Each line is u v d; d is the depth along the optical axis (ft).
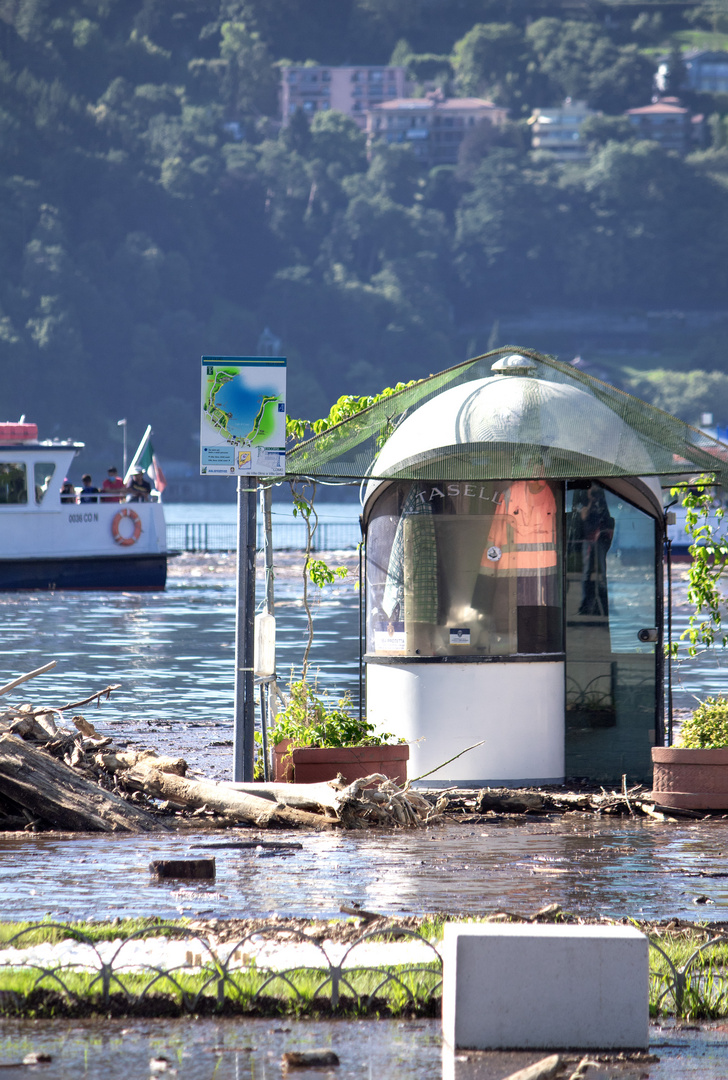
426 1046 67.41
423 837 126.31
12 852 116.26
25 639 374.84
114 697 253.24
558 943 67.51
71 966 76.23
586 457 150.30
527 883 103.76
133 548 562.66
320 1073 62.95
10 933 84.07
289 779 142.72
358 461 154.71
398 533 156.56
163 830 129.29
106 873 106.83
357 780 132.77
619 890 101.45
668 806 140.36
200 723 214.90
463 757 154.20
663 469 149.59
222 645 363.76
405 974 75.41
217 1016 71.87
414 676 154.71
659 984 75.66
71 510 547.90
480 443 151.43
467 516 155.53
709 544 163.53
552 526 157.48
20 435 539.29
